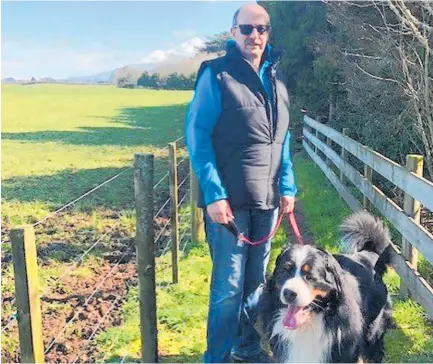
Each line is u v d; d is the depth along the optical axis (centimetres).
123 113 3328
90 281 601
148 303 395
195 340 461
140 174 375
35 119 2927
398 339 445
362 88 1030
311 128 1462
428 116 766
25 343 290
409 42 920
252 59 356
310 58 1616
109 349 448
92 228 821
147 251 386
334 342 341
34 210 944
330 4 1177
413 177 470
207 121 350
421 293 461
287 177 390
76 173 1359
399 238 676
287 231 780
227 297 373
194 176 686
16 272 283
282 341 352
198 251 675
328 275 336
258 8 351
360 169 999
